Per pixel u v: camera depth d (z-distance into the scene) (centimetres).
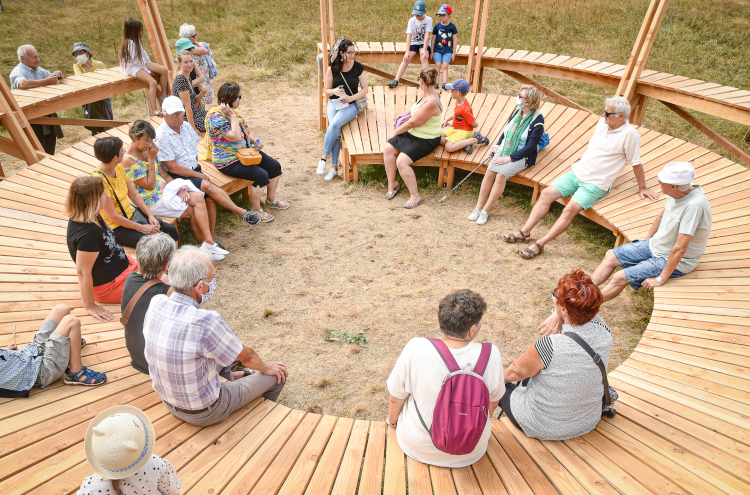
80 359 307
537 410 278
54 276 407
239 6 1497
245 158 577
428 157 657
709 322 377
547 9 1420
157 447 269
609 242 575
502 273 523
